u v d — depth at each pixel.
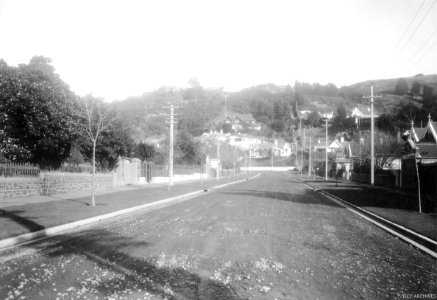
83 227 12.48
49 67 26.67
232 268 7.50
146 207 19.20
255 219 14.84
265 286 6.43
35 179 21.67
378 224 14.09
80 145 29.25
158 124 107.81
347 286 6.52
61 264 7.58
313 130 154.00
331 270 7.51
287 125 172.75
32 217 13.43
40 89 22.00
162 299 5.70
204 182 49.88
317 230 12.41
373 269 7.62
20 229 10.87
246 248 9.38
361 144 56.34
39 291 5.99
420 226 12.91
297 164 116.69
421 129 45.22
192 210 17.95
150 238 10.52
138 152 47.66
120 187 33.56
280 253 8.89
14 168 20.38
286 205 20.92
